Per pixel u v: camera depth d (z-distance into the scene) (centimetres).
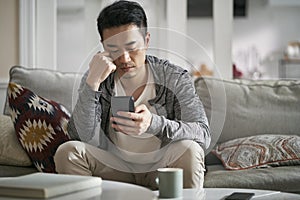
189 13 725
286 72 750
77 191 139
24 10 304
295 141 225
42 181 138
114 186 148
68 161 178
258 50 753
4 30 303
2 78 302
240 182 196
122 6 178
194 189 158
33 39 306
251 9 752
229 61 326
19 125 214
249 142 230
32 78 251
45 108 215
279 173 203
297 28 752
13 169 211
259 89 258
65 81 252
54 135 208
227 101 253
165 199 142
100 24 180
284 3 722
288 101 253
